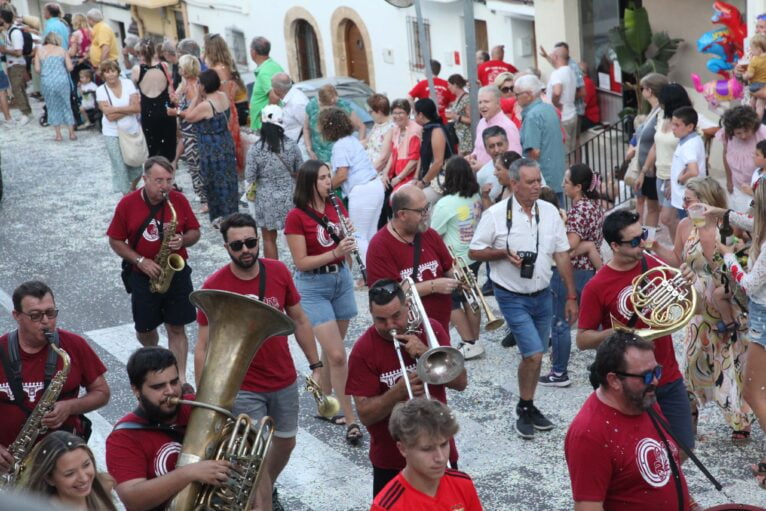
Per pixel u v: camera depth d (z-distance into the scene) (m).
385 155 12.91
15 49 22.11
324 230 8.29
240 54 27.55
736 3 14.80
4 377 6.26
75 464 4.84
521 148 12.15
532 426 8.30
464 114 14.88
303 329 7.36
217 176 14.02
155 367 5.32
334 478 7.93
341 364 8.36
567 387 9.11
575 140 16.66
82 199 16.48
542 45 17.91
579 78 16.62
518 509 7.34
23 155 19.72
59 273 13.31
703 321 7.70
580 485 4.95
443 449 4.60
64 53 20.28
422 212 7.29
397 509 4.71
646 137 11.99
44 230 15.09
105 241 14.40
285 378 7.00
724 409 7.82
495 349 10.03
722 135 10.73
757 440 7.94
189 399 5.58
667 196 11.52
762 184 7.00
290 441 7.16
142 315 9.16
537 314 8.27
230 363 5.65
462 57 20.53
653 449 4.96
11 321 11.77
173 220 8.86
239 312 5.67
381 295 5.81
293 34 25.34
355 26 23.62
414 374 5.83
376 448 6.12
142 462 5.34
